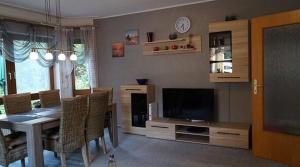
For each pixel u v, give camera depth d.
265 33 3.24
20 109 3.62
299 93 3.02
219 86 4.24
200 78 4.41
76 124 3.01
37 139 2.73
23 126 2.75
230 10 4.07
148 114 4.55
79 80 5.48
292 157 3.02
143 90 4.58
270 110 3.26
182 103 4.33
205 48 4.32
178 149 3.75
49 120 2.89
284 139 3.09
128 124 4.76
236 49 3.74
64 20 5.35
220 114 4.26
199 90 4.17
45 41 4.90
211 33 3.98
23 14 4.53
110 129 3.97
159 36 4.75
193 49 4.39
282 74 3.14
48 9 4.57
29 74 4.80
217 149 3.70
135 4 4.37
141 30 4.95
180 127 4.33
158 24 4.74
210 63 4.07
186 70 4.54
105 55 5.42
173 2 4.30
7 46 4.20
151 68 4.91
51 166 3.26
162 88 4.60
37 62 4.79
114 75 5.35
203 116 4.17
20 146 2.81
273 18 3.12
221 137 3.79
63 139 2.91
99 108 3.41
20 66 4.62
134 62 5.09
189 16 4.42
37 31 4.75
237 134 3.67
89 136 3.32
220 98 4.25
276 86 3.20
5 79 4.36
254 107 3.39
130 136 4.56
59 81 5.30
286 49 3.09
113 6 4.47
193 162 3.22
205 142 3.95
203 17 4.30
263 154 3.31
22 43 4.48
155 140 4.25
